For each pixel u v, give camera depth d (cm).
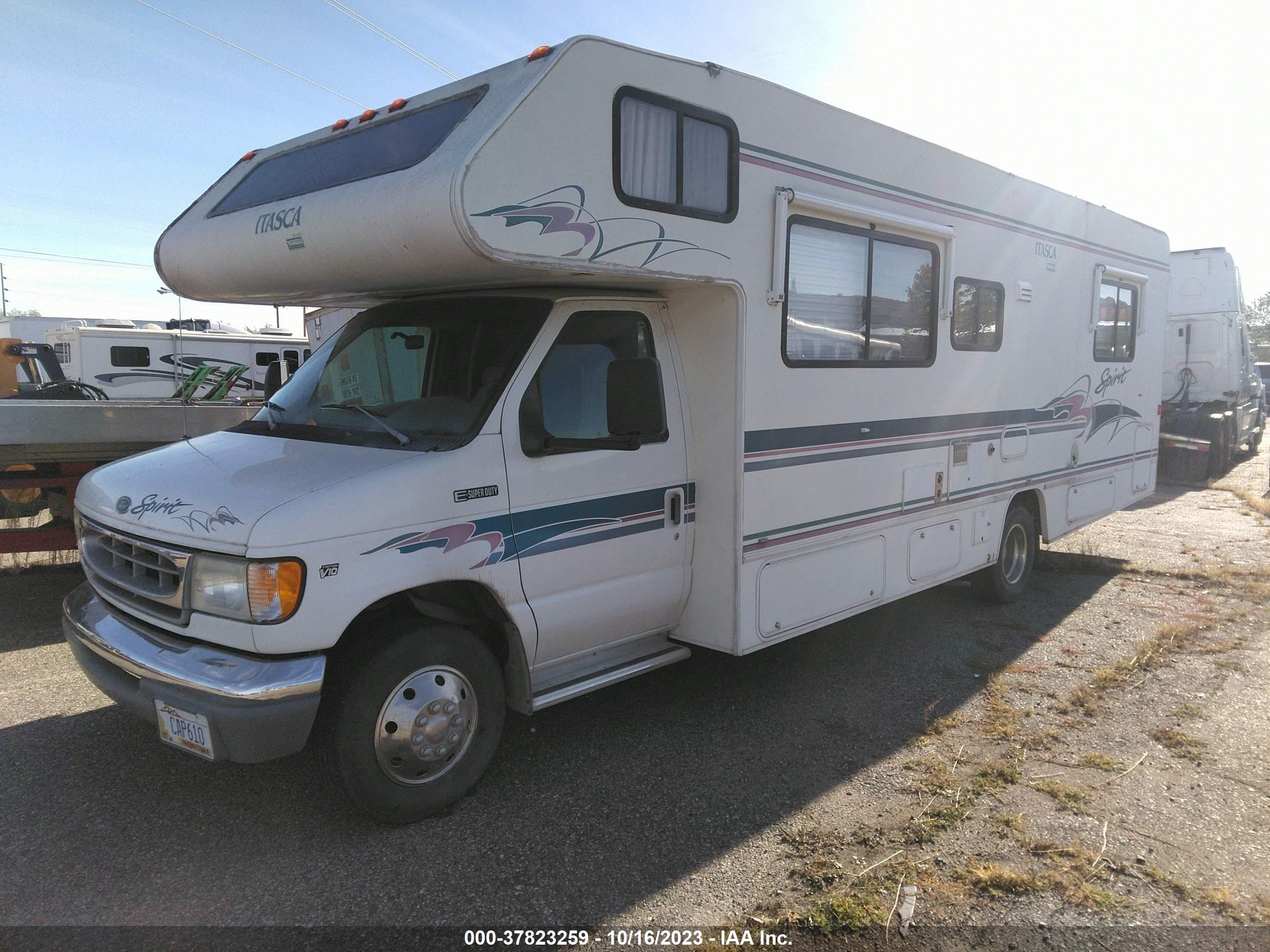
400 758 334
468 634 350
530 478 358
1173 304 1480
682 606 435
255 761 298
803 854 327
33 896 295
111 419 589
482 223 305
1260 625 613
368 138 372
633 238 355
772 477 429
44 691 466
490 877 310
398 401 380
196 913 288
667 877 312
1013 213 601
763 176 413
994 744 425
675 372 420
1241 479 1382
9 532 591
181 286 461
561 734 430
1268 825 352
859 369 478
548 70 323
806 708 466
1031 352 636
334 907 292
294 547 295
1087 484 739
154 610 330
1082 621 628
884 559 513
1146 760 408
